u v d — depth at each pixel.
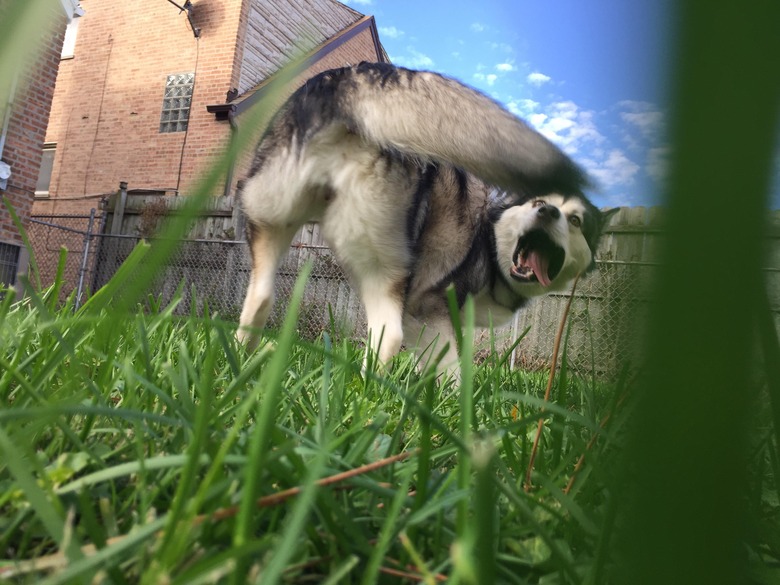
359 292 3.49
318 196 3.31
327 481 0.66
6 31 0.27
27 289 1.07
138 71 12.37
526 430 1.12
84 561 0.44
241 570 0.44
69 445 0.85
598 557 0.59
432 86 2.95
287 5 12.34
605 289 4.34
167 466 0.67
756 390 0.34
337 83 3.18
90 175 12.60
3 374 1.16
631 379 0.82
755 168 0.31
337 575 0.50
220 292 8.02
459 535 0.56
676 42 0.31
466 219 3.90
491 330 1.75
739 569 0.35
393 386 0.73
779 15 0.30
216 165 0.38
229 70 11.60
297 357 1.84
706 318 0.32
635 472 0.36
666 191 0.32
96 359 1.33
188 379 1.33
